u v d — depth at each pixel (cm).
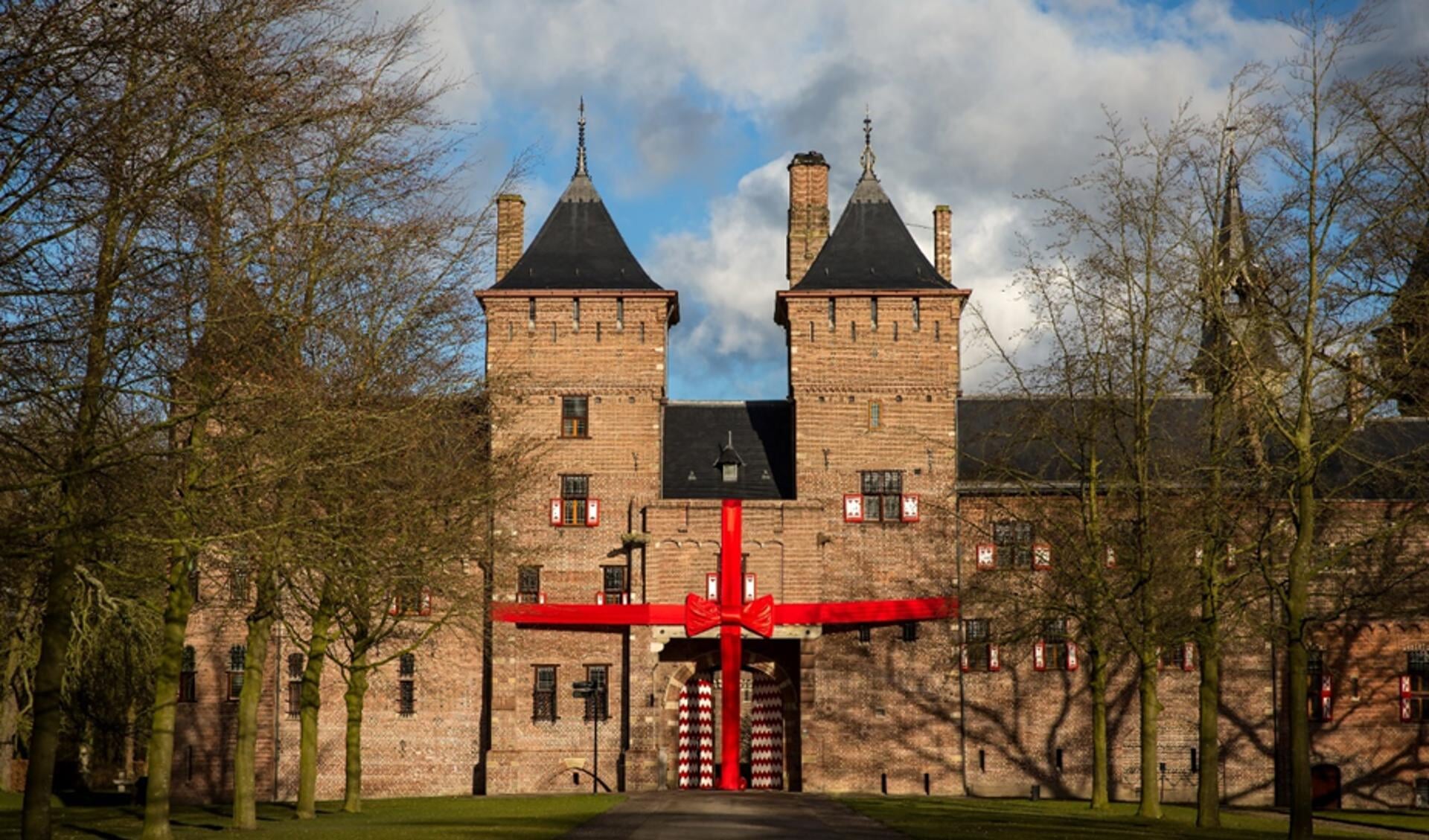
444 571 3844
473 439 4262
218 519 2636
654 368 5462
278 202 2766
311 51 2450
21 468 2281
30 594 3166
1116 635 4088
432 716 5278
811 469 5412
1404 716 5259
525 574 5344
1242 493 3469
